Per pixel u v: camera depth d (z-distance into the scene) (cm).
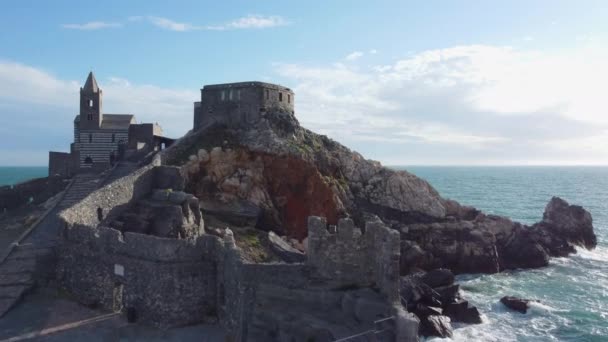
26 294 3516
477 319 4988
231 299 3006
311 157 7012
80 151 7288
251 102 7419
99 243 3462
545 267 7506
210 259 3244
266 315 2769
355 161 7800
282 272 2948
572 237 8900
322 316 2736
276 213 6675
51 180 6425
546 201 18650
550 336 4669
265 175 6938
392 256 2773
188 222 4712
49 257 3766
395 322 2530
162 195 5066
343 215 6956
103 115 7606
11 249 3962
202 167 6550
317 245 2978
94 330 3044
